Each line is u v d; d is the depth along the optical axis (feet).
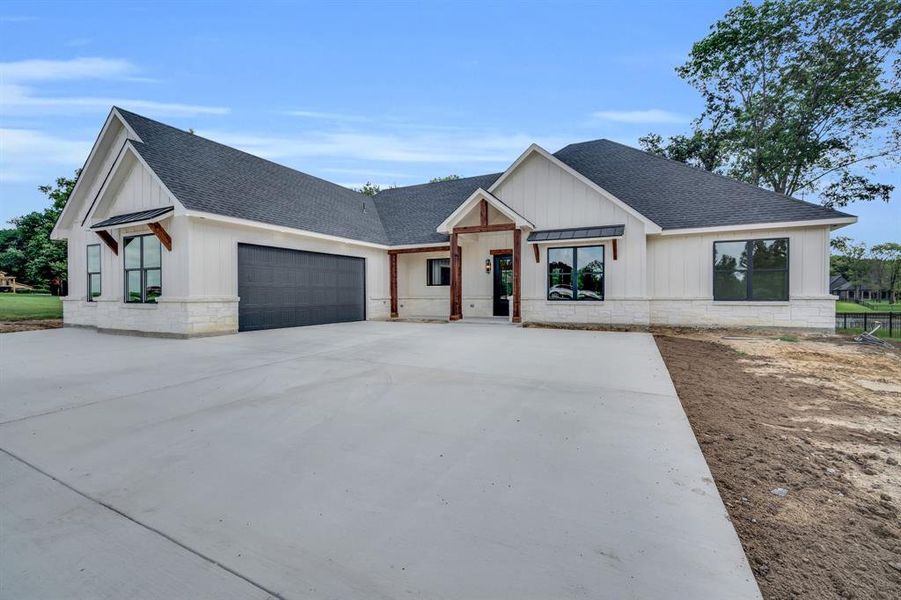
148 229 37.45
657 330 40.57
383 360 24.52
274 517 8.04
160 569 6.56
